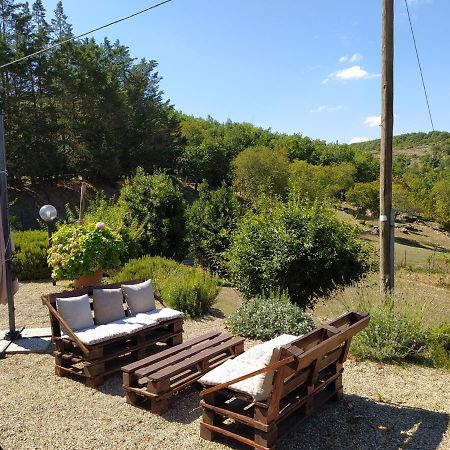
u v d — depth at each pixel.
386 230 7.42
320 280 8.99
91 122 38.69
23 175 33.91
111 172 38.81
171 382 4.69
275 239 8.90
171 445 3.76
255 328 6.89
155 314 5.89
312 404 4.13
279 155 58.44
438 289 16.27
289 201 9.72
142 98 47.38
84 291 5.66
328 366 4.50
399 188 62.50
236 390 3.64
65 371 5.21
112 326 5.32
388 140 7.39
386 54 7.35
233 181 54.38
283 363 3.35
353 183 66.75
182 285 8.51
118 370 5.21
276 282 8.86
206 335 5.50
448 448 3.73
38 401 4.57
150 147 43.97
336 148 90.56
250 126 98.88
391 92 7.38
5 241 6.31
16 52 32.69
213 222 16.31
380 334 6.01
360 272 9.12
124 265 10.81
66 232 7.80
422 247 47.03
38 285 10.59
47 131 33.78
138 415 4.30
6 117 33.16
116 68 45.12
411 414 4.35
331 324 4.22
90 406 4.48
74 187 37.97
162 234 15.39
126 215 15.20
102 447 3.71
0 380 5.09
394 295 6.89
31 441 3.79
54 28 42.62
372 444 3.79
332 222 9.09
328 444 3.79
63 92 37.56
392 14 7.30
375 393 4.84
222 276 15.03
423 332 6.16
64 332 5.17
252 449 3.70
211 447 3.74
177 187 17.06
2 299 6.27
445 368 5.62
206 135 80.44
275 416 3.56
